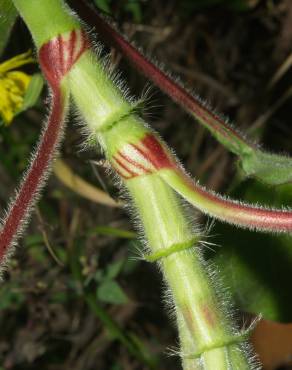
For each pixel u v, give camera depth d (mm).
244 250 227
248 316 342
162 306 410
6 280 336
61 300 345
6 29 213
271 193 225
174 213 146
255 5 404
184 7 388
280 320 239
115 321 369
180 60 414
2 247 150
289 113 425
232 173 418
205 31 413
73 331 390
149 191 147
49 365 388
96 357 399
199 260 146
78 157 260
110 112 149
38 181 151
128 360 410
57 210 377
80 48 153
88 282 320
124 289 388
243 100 428
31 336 372
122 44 207
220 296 145
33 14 155
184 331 148
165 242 146
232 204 145
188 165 435
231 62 426
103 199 293
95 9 209
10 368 374
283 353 357
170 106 427
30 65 234
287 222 143
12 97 229
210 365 140
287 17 406
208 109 225
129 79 311
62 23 154
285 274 233
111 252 374
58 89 152
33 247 339
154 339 412
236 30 419
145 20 360
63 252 339
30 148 347
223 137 231
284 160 227
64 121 152
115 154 148
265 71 424
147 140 148
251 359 144
